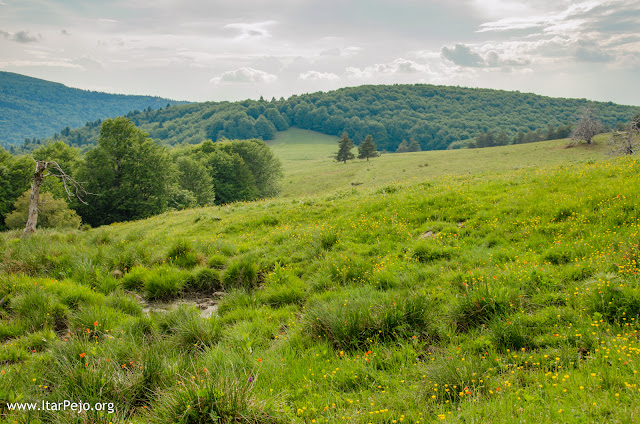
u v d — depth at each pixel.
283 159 172.25
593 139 93.31
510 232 10.38
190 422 3.76
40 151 56.19
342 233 12.63
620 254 7.21
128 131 48.94
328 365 5.16
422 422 3.67
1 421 3.77
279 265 10.66
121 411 4.17
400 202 14.39
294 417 3.89
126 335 6.33
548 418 3.40
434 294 7.13
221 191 71.25
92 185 47.66
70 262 10.72
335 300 7.07
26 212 41.16
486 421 3.49
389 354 5.25
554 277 6.97
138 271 10.19
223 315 8.12
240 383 4.19
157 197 49.66
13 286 8.28
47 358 5.48
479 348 5.22
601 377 4.01
